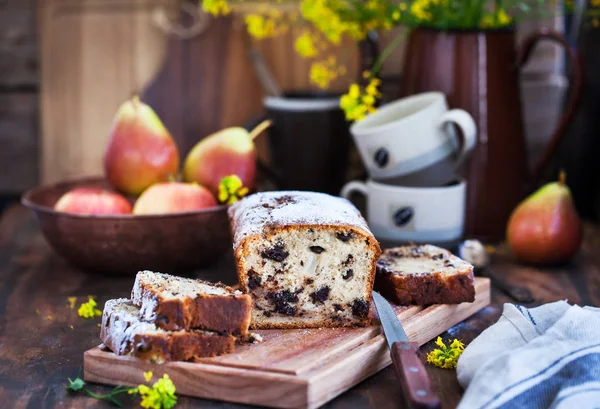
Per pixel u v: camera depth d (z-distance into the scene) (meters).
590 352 1.08
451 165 1.40
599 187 1.59
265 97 1.66
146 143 1.38
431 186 1.40
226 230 1.36
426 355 1.18
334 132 1.55
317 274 1.18
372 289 1.22
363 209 1.57
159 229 1.32
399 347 1.10
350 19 1.48
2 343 1.22
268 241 1.18
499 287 1.35
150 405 1.09
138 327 1.12
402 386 1.07
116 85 1.67
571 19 1.64
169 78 1.67
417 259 1.28
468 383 1.11
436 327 1.22
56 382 1.14
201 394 1.10
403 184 1.40
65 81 1.68
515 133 1.47
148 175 1.39
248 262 1.18
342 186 1.59
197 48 1.66
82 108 1.68
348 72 1.65
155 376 1.11
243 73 1.67
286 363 1.10
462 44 1.44
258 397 1.09
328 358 1.12
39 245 1.51
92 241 1.33
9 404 1.10
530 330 1.14
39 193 1.43
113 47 1.66
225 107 1.68
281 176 1.56
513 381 1.07
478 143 1.46
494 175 1.47
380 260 1.28
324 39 1.65
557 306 1.18
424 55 1.46
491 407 1.06
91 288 1.36
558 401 1.06
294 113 1.53
